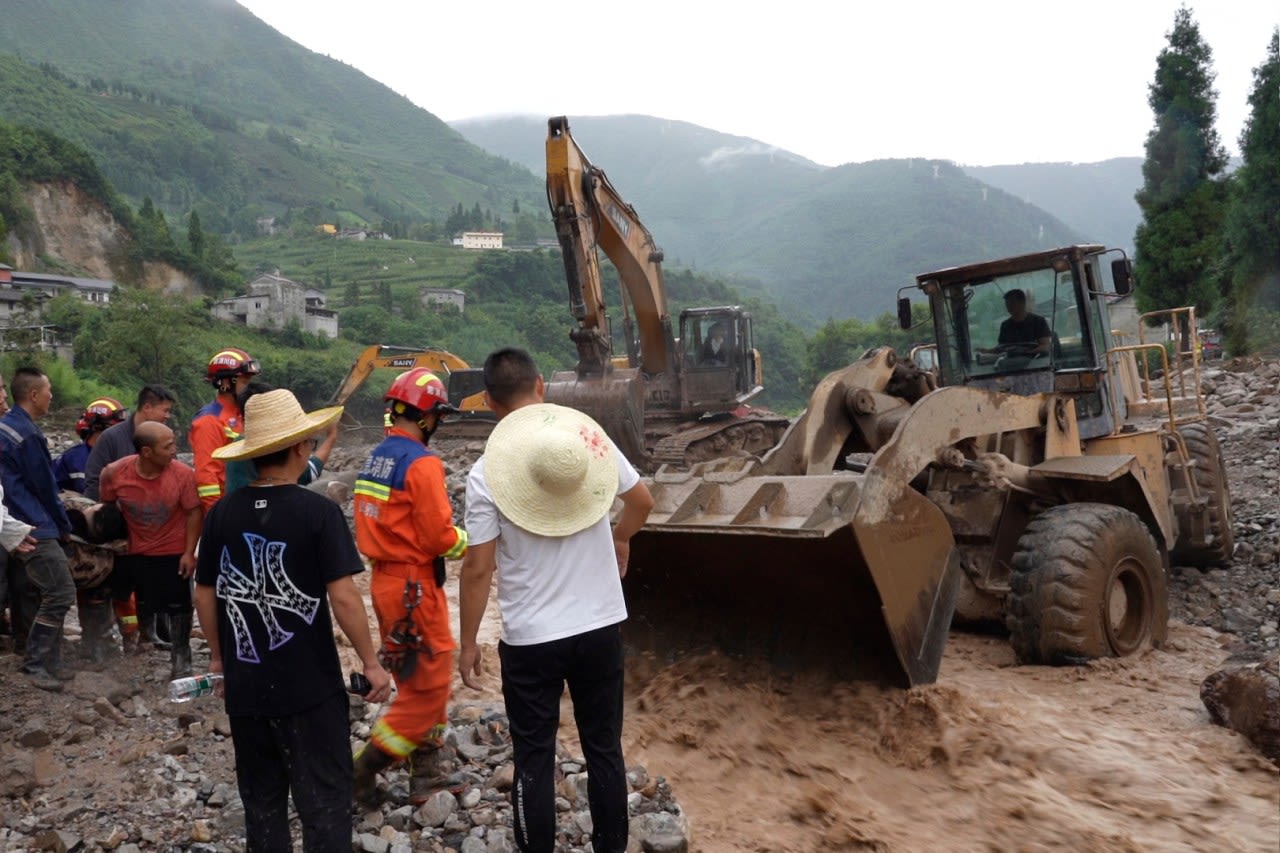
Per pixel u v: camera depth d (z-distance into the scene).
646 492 4.05
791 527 5.34
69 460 7.43
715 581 6.10
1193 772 5.05
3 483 5.38
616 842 3.72
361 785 4.25
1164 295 37.28
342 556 3.48
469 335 138.50
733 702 5.70
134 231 127.06
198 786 4.59
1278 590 8.48
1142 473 7.54
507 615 3.72
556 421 3.83
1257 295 34.88
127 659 6.21
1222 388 19.06
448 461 17.81
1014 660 6.89
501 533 3.73
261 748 3.52
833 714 5.57
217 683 3.77
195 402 63.06
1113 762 5.09
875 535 5.48
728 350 17.28
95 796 4.46
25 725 4.98
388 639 4.16
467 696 5.93
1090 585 6.58
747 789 4.88
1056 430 7.49
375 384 81.31
